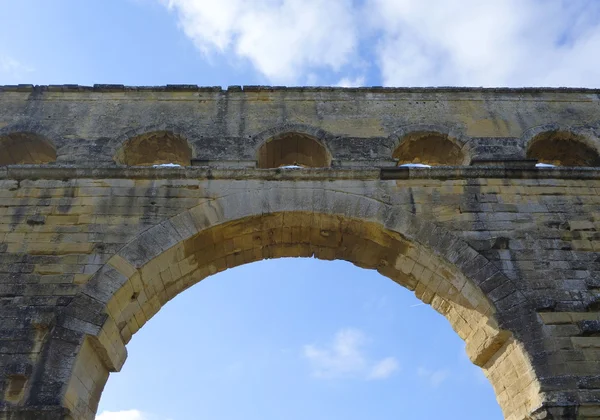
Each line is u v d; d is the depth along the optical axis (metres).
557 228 19.36
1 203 19.36
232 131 22.66
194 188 19.89
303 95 24.14
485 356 18.41
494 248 18.69
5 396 15.09
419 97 24.38
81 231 18.66
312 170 20.38
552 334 16.66
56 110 23.23
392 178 20.50
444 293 19.36
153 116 23.19
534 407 16.02
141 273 18.03
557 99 24.66
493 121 23.61
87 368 16.55
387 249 19.91
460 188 20.31
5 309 16.69
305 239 20.58
